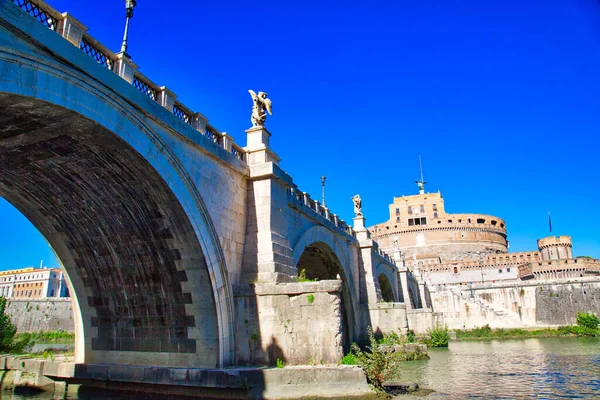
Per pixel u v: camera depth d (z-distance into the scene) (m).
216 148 17.08
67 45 11.19
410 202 124.75
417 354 32.03
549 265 86.81
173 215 15.31
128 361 17.97
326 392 15.27
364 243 36.12
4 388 20.36
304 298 16.59
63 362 19.42
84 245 17.91
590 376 22.45
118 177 14.58
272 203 18.98
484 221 122.94
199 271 16.14
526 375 23.16
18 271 112.56
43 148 13.42
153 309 17.53
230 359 16.53
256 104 20.72
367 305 34.38
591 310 64.44
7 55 9.74
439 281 98.44
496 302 70.88
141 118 13.44
